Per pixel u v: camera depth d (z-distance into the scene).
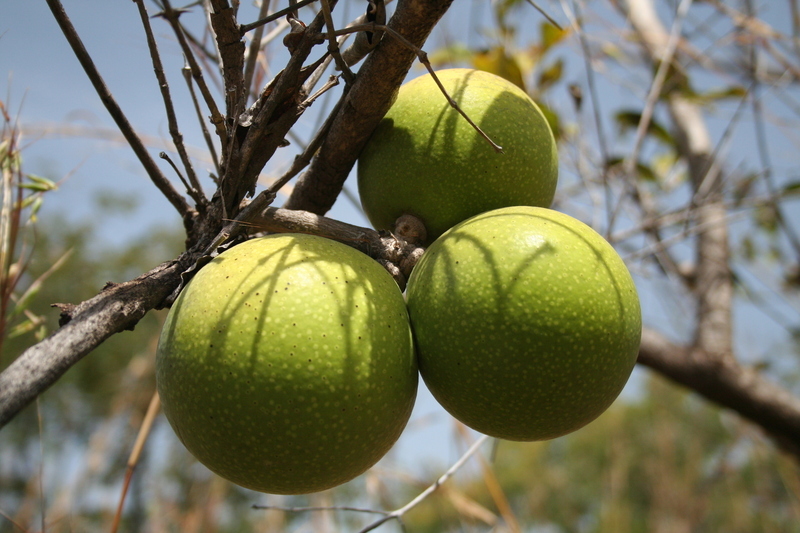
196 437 0.50
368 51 0.53
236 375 0.48
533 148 0.55
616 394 0.52
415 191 0.54
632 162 0.73
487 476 0.71
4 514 0.61
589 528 3.48
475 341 0.50
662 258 0.92
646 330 0.87
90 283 2.33
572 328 0.50
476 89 0.55
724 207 0.81
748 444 1.68
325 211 0.57
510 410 0.51
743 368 0.84
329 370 0.48
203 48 0.61
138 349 2.35
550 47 0.83
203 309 0.49
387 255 0.54
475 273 0.50
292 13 0.51
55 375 0.44
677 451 3.03
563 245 0.51
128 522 1.57
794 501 1.52
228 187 0.52
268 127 0.52
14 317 0.57
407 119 0.55
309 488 0.51
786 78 0.85
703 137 0.99
